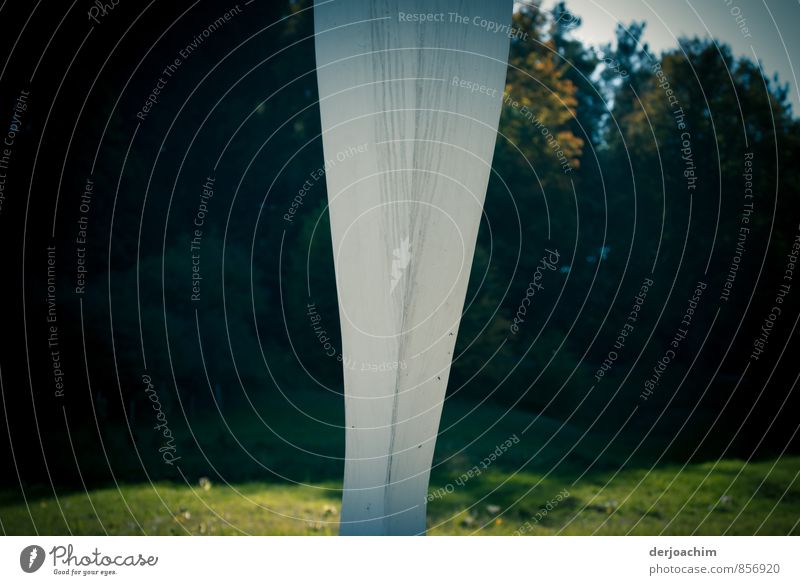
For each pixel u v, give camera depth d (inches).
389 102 93.6
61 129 346.6
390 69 93.5
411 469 100.0
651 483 278.2
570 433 350.9
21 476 259.8
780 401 395.9
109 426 312.3
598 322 462.0
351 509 99.9
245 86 458.6
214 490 253.4
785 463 310.5
